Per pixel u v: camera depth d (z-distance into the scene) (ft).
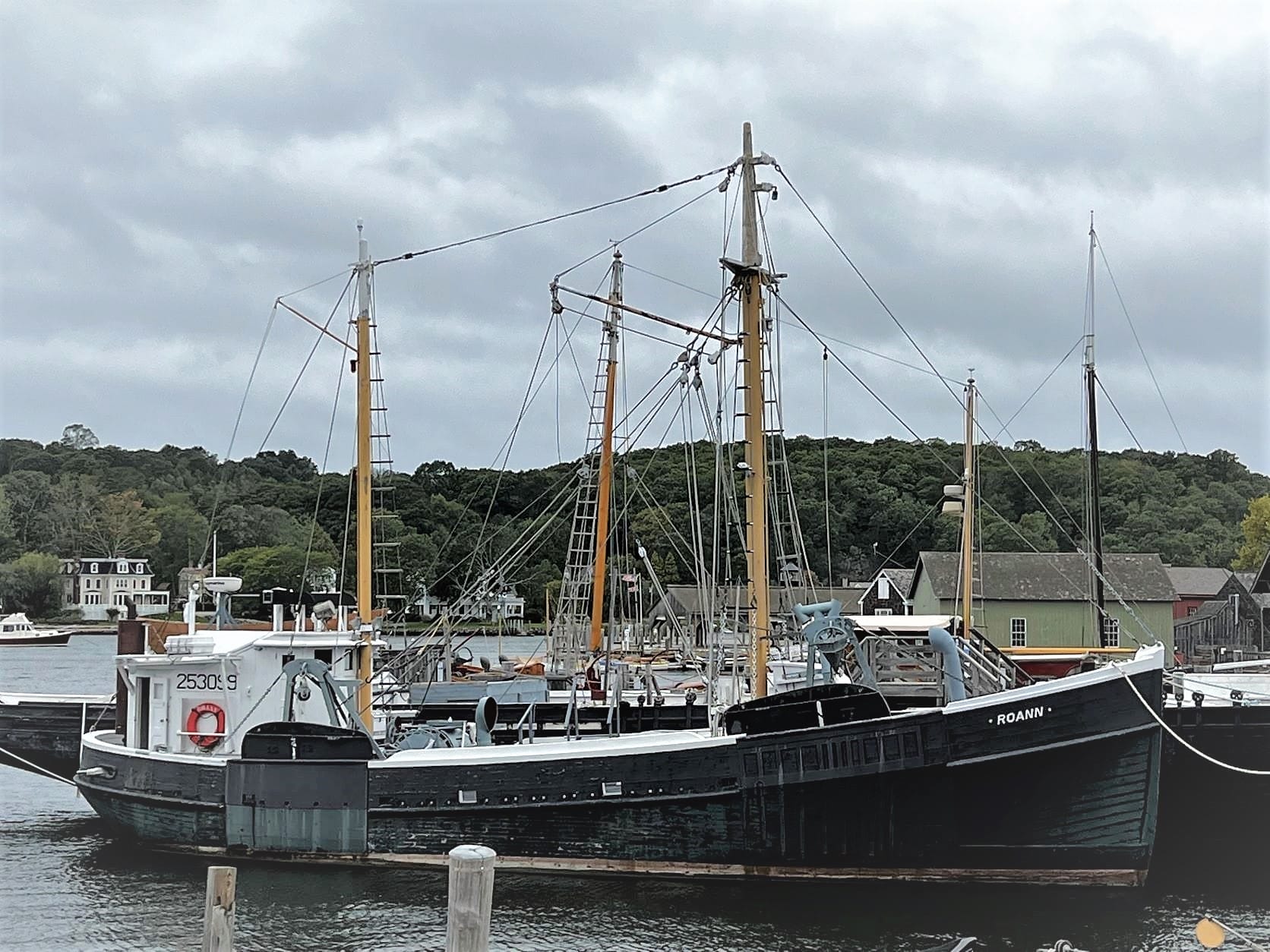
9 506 580.71
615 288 168.14
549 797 95.76
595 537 167.43
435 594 280.72
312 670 102.68
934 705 112.98
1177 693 124.26
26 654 438.40
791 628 118.52
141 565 574.97
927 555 227.61
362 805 99.30
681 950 80.23
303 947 81.61
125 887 96.68
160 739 111.65
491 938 82.38
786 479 116.16
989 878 91.76
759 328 107.86
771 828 92.38
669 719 127.95
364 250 119.24
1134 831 90.17
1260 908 90.07
